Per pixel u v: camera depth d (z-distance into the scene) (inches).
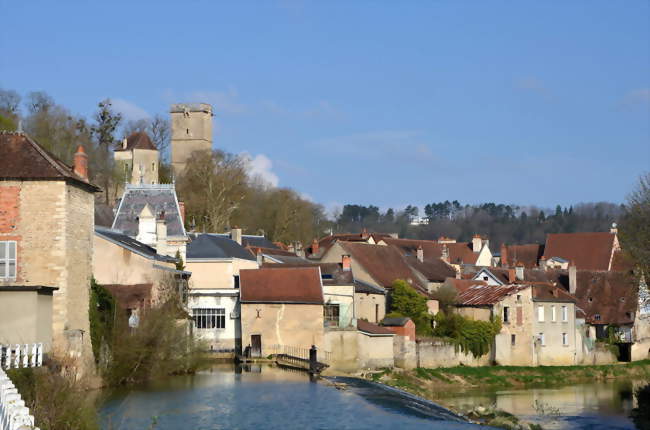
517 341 3346.5
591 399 2684.5
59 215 1892.2
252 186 5226.4
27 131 3983.8
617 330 3836.1
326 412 1956.2
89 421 1440.7
